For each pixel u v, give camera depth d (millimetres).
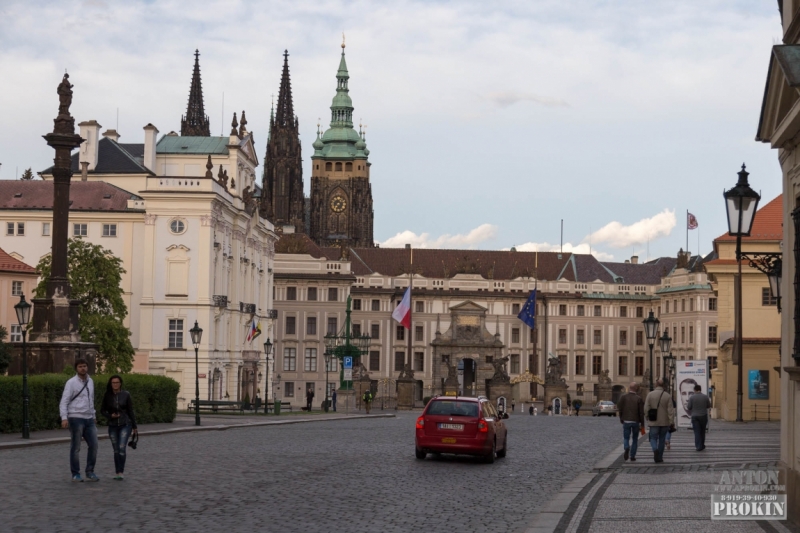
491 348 199875
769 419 93062
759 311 98250
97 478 32812
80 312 100500
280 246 192250
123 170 139750
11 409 53875
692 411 50188
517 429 78312
